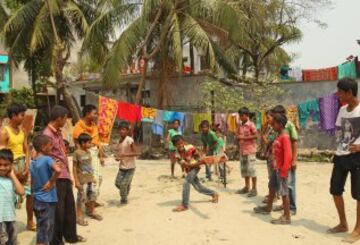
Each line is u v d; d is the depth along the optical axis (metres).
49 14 18.81
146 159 15.86
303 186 9.41
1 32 19.17
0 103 24.70
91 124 7.10
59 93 19.56
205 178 10.39
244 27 18.48
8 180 5.05
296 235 5.97
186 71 22.81
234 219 6.81
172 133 10.91
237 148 14.66
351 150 5.70
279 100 18.38
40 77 24.25
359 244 5.56
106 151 15.09
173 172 11.00
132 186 9.91
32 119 10.06
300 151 16.05
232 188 9.24
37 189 5.11
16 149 6.08
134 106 13.16
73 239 5.75
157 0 15.06
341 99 5.88
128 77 21.31
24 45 20.48
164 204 7.91
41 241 5.07
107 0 15.76
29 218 6.45
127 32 15.69
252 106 15.12
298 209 7.36
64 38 20.98
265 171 11.64
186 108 18.55
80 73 24.62
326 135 17.05
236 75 19.72
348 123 5.79
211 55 15.55
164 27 15.81
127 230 6.37
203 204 7.78
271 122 6.64
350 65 17.25
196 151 7.44
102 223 6.76
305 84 18.03
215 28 16.97
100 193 9.15
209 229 6.33
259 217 6.91
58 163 5.53
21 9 18.97
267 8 21.20
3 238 4.94
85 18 20.69
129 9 16.09
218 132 12.17
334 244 5.59
